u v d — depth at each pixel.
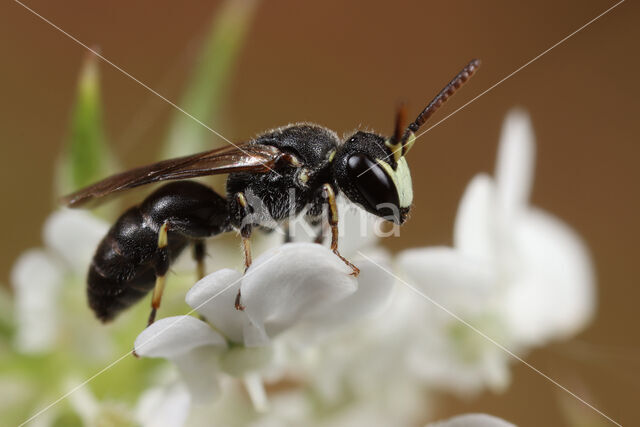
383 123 0.07
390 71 0.07
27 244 0.06
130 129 0.06
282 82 0.07
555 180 0.07
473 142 0.07
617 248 0.07
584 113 0.07
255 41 0.07
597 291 0.07
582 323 0.05
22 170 0.06
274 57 0.07
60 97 0.06
